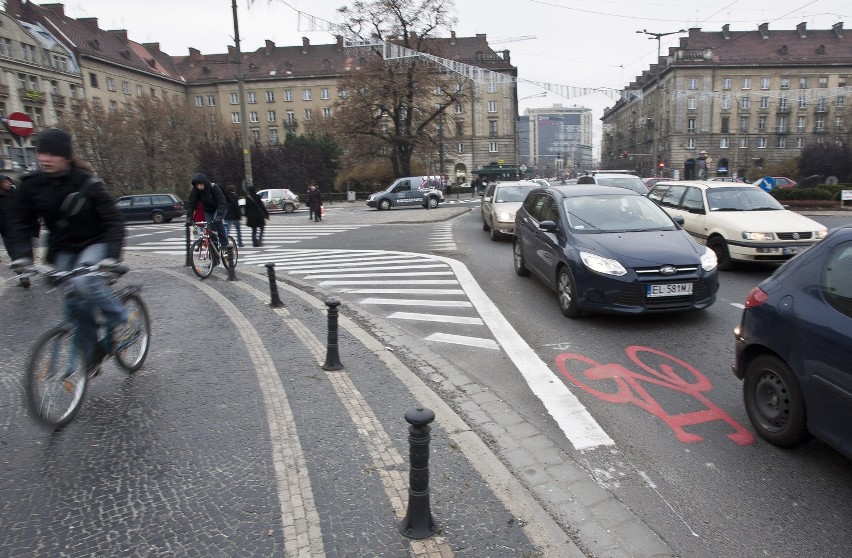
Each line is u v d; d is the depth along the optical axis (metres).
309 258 13.11
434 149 47.62
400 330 6.82
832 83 70.81
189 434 3.85
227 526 2.87
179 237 19.44
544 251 8.10
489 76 20.23
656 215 7.80
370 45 20.30
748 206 10.51
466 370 5.43
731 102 69.81
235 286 9.29
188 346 5.84
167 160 51.16
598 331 6.56
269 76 84.69
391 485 3.24
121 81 71.00
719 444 3.87
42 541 2.75
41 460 3.50
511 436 4.05
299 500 3.09
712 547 2.83
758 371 3.91
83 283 3.92
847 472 3.48
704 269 6.53
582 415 4.38
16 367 5.13
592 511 3.13
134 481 3.27
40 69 56.16
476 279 9.96
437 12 40.69
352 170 54.72
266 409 4.26
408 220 23.09
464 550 2.70
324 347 5.86
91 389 4.64
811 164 43.72
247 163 24.73
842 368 3.19
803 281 3.62
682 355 5.67
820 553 2.77
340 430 3.93
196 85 85.56
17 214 4.05
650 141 77.56
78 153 44.31
